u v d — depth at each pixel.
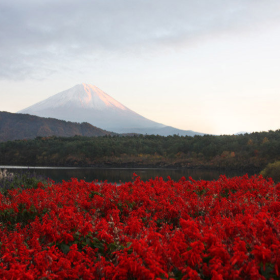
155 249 2.71
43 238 3.58
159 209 4.91
